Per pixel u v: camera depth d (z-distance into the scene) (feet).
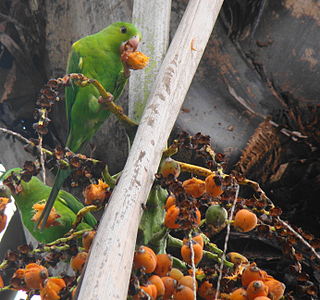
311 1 5.26
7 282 5.09
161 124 3.72
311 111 5.13
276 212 3.80
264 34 5.27
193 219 3.59
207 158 3.83
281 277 4.81
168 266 3.74
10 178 3.91
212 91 5.21
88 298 3.08
